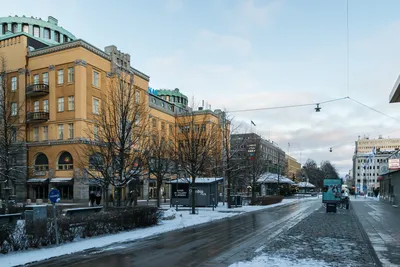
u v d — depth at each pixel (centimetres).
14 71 4431
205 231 1548
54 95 4197
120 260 944
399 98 1859
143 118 2416
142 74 4803
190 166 2802
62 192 4022
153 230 1538
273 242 1226
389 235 1406
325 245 1160
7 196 2420
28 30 6153
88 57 4128
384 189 4788
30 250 1054
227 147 3284
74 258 973
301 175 10525
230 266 849
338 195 2680
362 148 14000
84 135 3947
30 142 4238
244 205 3575
